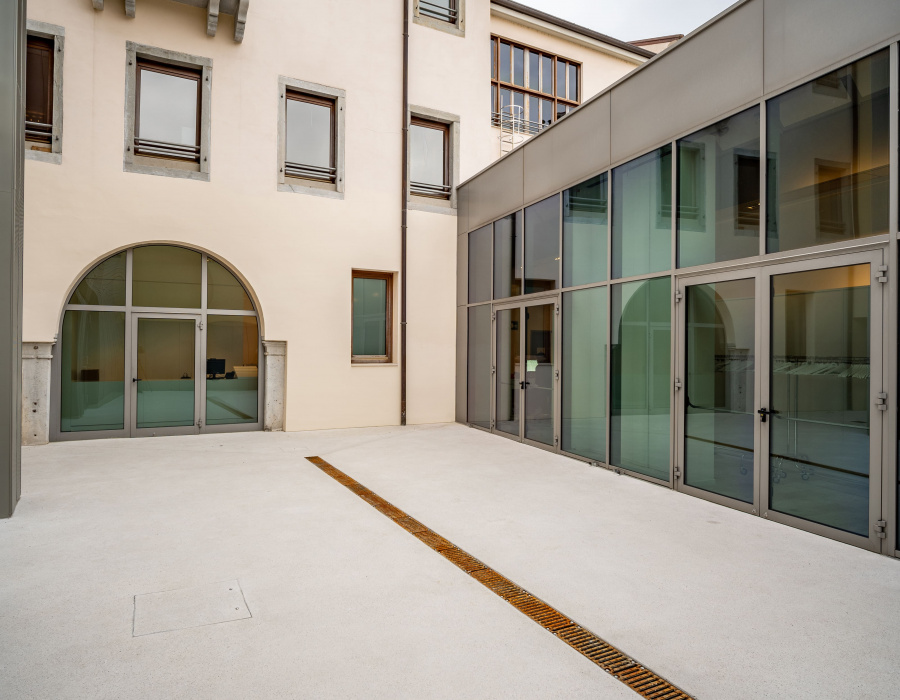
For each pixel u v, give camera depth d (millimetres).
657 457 6535
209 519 5059
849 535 4516
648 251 6715
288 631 3086
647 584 3748
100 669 2701
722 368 5730
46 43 8477
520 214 9336
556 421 8328
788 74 5027
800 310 4953
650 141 6648
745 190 5469
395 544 4469
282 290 9930
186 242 9242
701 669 2752
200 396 9664
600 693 2551
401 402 10922
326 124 10500
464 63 11766
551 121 13633
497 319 10062
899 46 4188
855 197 4508
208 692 2527
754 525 5004
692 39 6066
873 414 4344
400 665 2762
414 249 11109
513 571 3955
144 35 8922
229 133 9531
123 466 7137
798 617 3297
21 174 5469
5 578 3750
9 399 5020
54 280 8367
